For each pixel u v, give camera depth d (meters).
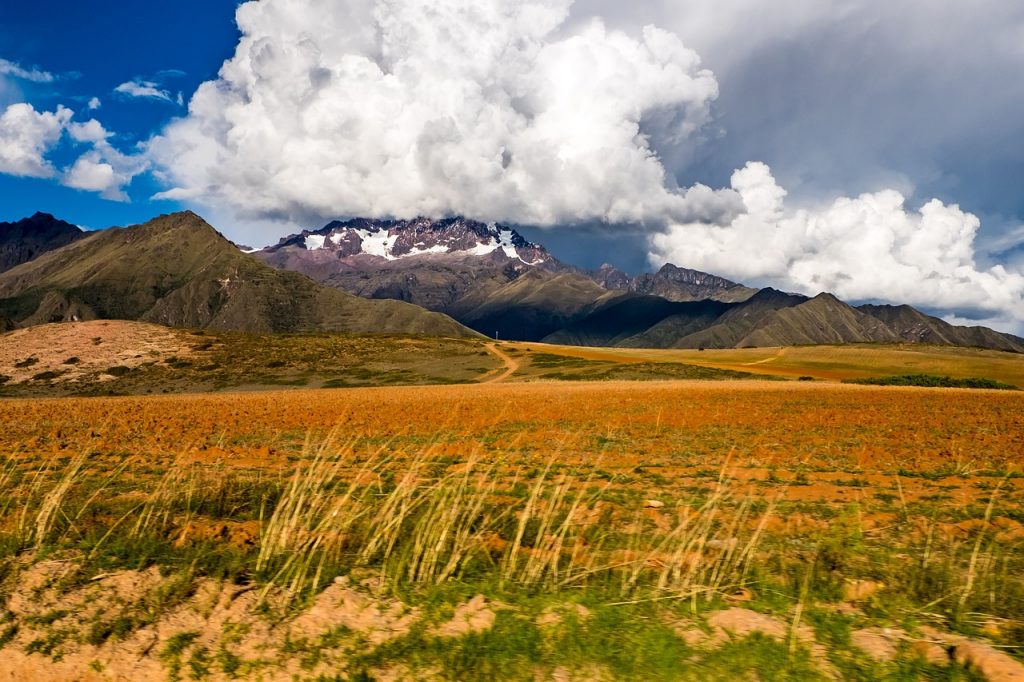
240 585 6.59
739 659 5.24
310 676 5.20
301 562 6.90
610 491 12.32
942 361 127.69
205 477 12.23
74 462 12.07
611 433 22.86
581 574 6.68
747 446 20.09
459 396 45.56
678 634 5.61
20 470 13.88
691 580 6.61
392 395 48.91
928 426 26.38
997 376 111.56
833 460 17.41
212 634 5.83
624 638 5.58
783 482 13.79
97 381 77.81
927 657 5.27
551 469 14.94
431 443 18.70
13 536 7.64
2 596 6.34
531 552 7.44
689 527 8.95
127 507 9.48
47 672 5.48
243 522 8.86
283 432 24.02
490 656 5.38
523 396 44.59
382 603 6.25
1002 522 9.81
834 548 7.88
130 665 5.49
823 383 67.00
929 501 11.60
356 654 5.46
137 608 6.17
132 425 26.48
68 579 6.63
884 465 16.41
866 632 5.68
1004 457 17.94
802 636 5.57
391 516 7.63
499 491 11.85
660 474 14.71
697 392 48.16
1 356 86.06
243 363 88.12
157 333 101.44
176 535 8.01
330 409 34.78
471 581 6.71
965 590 6.47
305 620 5.98
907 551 8.02
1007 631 5.77
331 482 12.05
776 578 6.86
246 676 5.27
